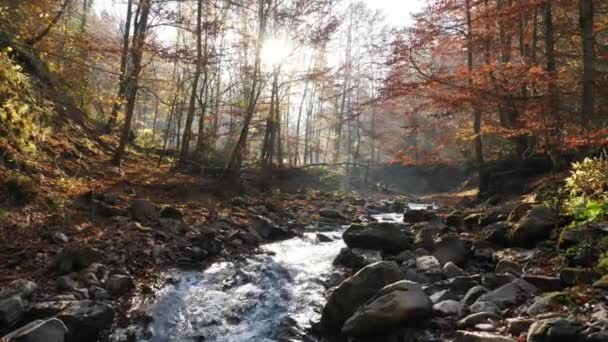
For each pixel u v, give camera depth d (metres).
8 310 4.96
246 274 7.29
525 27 15.99
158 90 17.70
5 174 8.00
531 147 15.14
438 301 5.19
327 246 9.09
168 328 5.72
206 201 12.74
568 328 3.78
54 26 11.51
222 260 8.01
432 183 33.03
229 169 15.60
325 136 38.25
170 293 6.48
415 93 12.09
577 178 7.57
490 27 14.13
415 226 9.15
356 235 8.02
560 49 17.02
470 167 25.61
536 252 6.27
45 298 5.46
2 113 7.72
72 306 5.24
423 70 12.48
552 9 14.65
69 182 9.86
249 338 5.55
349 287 5.40
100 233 7.82
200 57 13.14
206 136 19.56
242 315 6.08
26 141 8.66
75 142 13.21
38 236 7.12
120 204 9.77
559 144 10.86
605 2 13.55
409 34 14.73
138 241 7.78
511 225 7.33
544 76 10.61
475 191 19.75
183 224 9.14
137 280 6.65
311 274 7.21
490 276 5.53
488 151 21.56
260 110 18.80
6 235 6.82
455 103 11.38
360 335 4.90
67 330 4.82
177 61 11.95
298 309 6.04
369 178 36.34
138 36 13.59
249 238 9.21
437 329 4.70
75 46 11.60
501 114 14.98
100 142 15.69
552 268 5.66
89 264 6.45
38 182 8.88
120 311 5.79
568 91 10.89
